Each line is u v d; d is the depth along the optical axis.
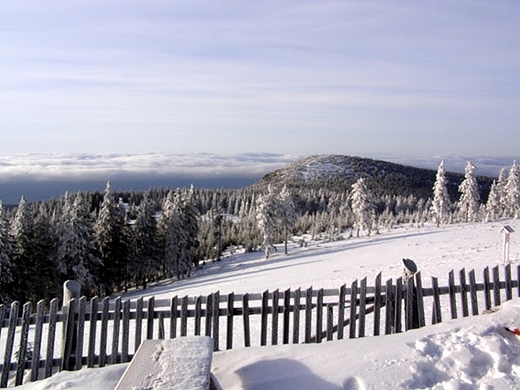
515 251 27.02
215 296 6.85
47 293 42.88
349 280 23.59
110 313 6.80
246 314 6.91
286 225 80.50
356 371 5.43
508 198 79.19
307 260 48.12
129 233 51.66
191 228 61.28
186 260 57.25
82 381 5.70
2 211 36.88
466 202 77.12
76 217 41.72
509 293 8.38
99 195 112.12
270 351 6.19
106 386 5.55
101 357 6.68
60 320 6.76
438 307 7.79
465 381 5.19
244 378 5.50
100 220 47.47
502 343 6.00
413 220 97.75
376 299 7.44
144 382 4.34
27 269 42.09
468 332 6.45
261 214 68.25
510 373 5.40
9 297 39.09
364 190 77.81
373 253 42.31
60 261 41.34
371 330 9.28
